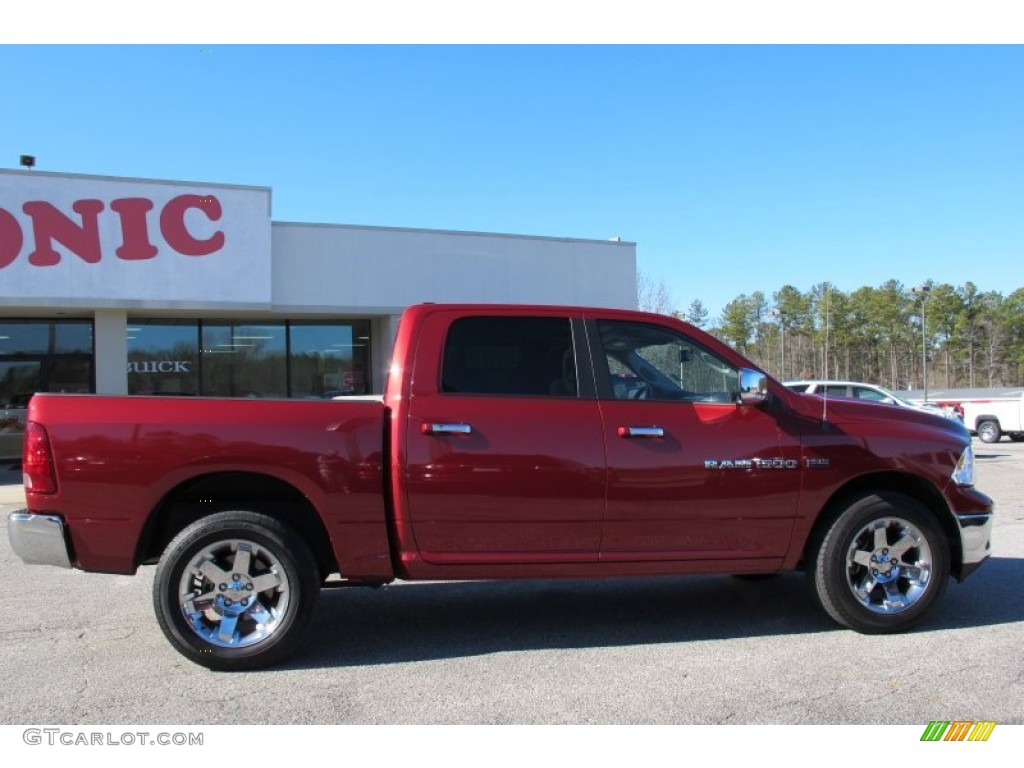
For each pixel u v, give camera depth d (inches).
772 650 186.5
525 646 192.4
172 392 667.4
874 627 195.8
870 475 202.5
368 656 185.3
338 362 712.4
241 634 175.6
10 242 550.6
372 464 178.5
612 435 185.9
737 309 3437.5
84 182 566.9
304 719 148.9
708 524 189.5
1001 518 374.3
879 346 3316.9
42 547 171.0
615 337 195.6
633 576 190.4
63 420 172.6
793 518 193.2
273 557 174.9
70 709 153.6
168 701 157.5
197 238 594.2
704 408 192.7
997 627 202.5
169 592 170.7
